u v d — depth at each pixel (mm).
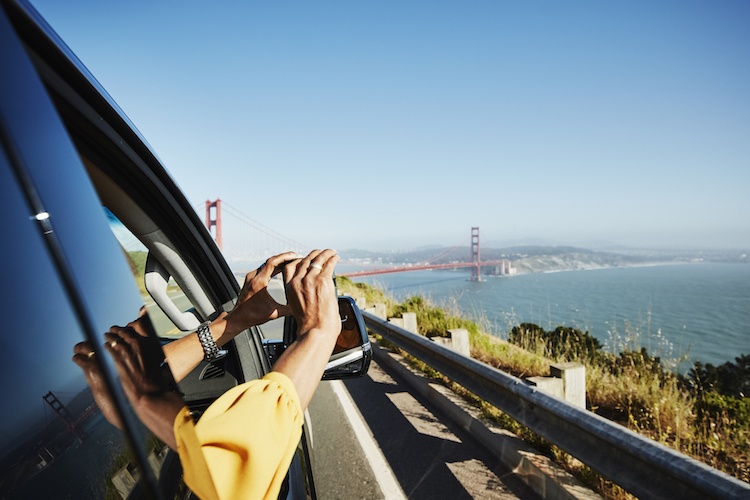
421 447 4184
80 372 512
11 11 615
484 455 3965
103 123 972
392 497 3340
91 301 554
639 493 2275
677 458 2088
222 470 647
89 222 613
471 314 9219
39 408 480
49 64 753
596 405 4699
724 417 3766
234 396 730
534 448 3686
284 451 709
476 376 4395
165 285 1660
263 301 1171
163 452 665
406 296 12586
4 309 466
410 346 6508
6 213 475
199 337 1165
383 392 6004
